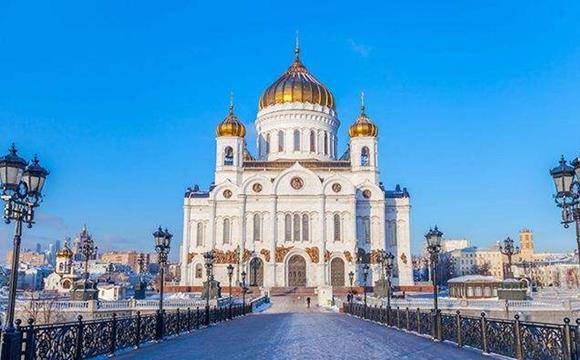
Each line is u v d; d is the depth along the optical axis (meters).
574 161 18.44
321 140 104.44
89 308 54.19
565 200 18.97
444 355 19.52
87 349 17.92
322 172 97.50
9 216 14.61
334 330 31.72
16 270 14.34
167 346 22.89
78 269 171.75
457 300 55.38
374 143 97.31
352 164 97.19
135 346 22.25
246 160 101.69
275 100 105.06
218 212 92.31
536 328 16.97
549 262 187.62
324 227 91.50
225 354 20.00
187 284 90.69
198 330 32.19
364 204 93.56
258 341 25.00
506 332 18.67
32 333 14.51
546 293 84.12
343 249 91.00
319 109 104.75
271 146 104.06
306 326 35.34
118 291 80.19
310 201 92.81
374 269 90.75
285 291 85.44
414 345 23.05
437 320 25.12
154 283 121.56
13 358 13.35
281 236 91.75
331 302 68.44
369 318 42.50
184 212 93.00
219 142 96.94
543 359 16.55
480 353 20.02
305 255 90.81
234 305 49.62
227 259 90.75
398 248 93.25
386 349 21.52
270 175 96.75
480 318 20.70
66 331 16.55
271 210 91.81
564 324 15.66
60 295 78.31
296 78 107.94
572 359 15.18
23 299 58.25
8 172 14.52
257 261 91.06
